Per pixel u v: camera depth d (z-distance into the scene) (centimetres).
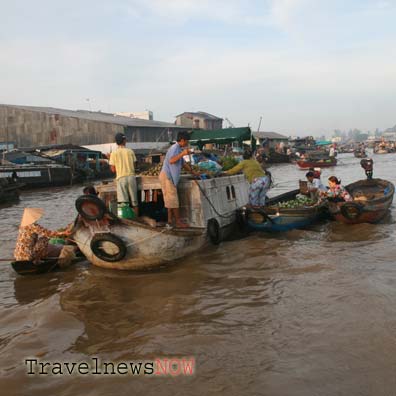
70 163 2939
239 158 1319
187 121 5306
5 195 1841
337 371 380
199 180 810
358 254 734
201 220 796
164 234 680
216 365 402
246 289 591
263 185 983
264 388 361
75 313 538
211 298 565
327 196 1055
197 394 360
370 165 1338
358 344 423
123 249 655
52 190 2516
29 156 2905
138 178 789
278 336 450
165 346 443
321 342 432
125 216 739
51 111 4009
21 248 700
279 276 637
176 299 568
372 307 503
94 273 703
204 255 776
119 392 370
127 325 498
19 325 515
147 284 634
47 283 671
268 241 867
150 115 5897
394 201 1326
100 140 3700
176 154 738
